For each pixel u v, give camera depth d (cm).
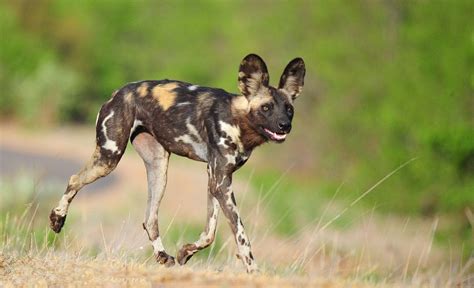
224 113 1983
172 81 2086
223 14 14000
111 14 15800
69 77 13038
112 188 6138
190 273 1755
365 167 6044
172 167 8356
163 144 2069
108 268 1830
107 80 15338
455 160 5431
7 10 13425
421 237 3969
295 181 7125
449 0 6256
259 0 8862
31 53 13038
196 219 4484
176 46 15388
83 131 12862
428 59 6303
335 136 7394
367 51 7438
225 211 1956
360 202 4744
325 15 7675
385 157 5925
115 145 2048
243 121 1984
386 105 6362
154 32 15788
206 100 2011
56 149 9381
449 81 5959
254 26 8644
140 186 6281
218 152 1977
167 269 1855
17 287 1667
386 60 7319
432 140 5469
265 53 8456
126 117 2053
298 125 7906
